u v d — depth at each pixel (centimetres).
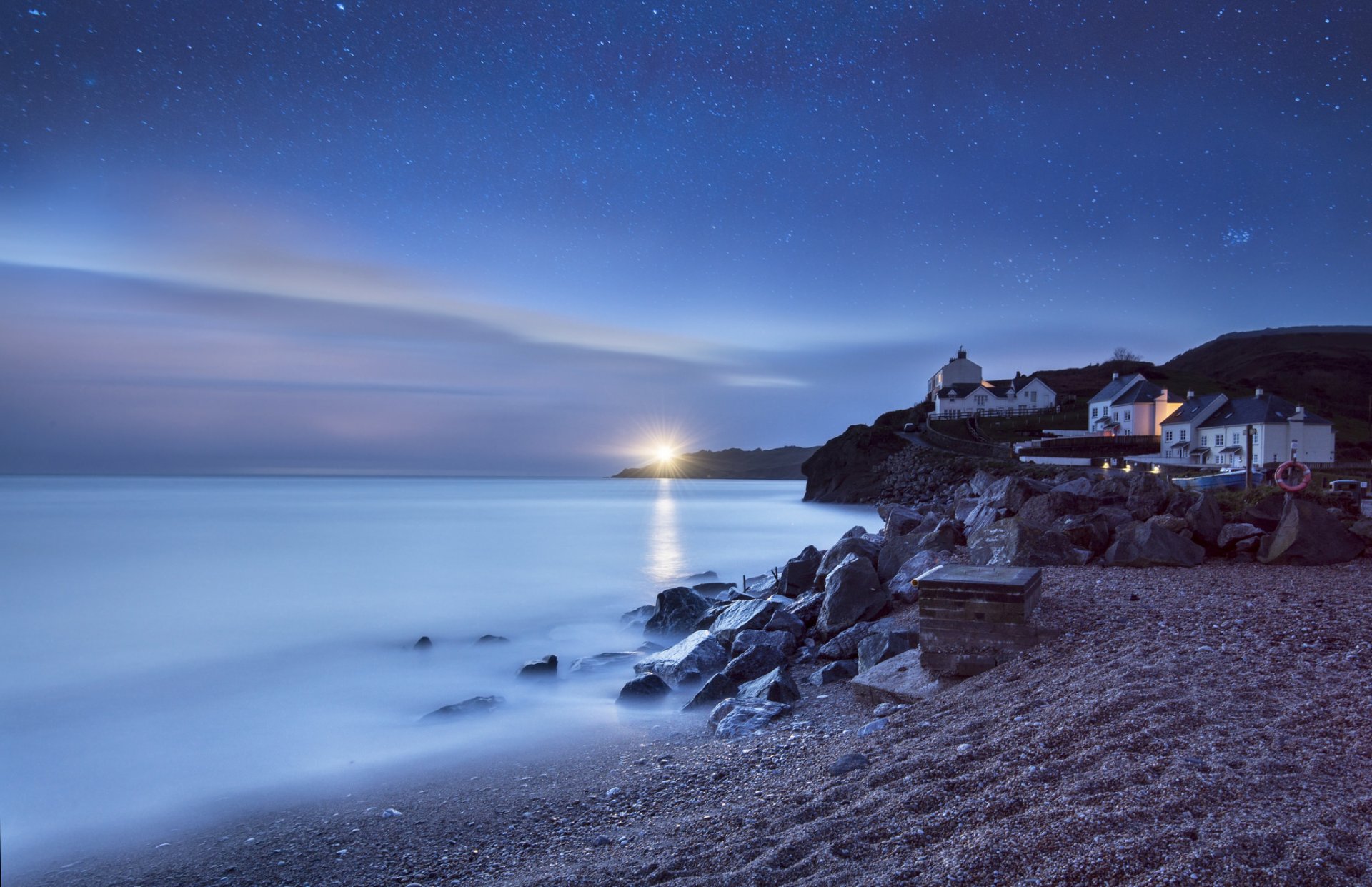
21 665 1775
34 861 791
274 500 11262
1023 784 470
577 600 2636
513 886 536
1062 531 1443
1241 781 426
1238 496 1802
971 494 2752
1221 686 608
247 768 1069
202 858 768
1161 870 342
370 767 1034
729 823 576
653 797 749
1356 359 16375
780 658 1246
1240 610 905
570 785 852
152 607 2536
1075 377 13825
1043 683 714
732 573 3362
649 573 3347
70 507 9050
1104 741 516
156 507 8906
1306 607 896
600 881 502
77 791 994
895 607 1338
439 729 1179
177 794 973
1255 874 329
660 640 1833
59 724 1319
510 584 3008
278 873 714
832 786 581
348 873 693
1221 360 19325
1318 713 531
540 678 1493
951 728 653
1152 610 930
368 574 3303
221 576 3244
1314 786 419
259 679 1631
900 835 444
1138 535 1335
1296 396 14750
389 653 1872
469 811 814
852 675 1107
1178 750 482
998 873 373
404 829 782
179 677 1661
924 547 1523
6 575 3303
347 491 16538
